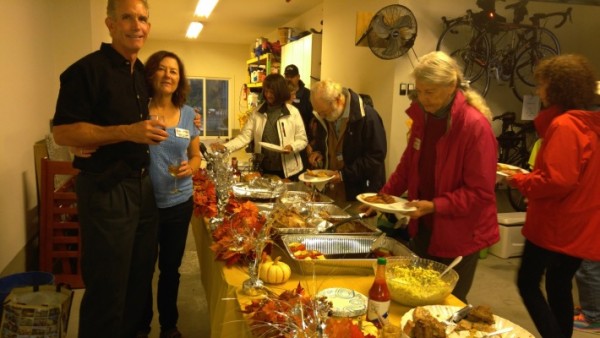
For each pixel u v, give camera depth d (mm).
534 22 4180
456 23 3822
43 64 3527
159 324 2672
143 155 1801
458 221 1740
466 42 4020
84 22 3893
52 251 3135
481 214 1750
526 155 4473
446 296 1402
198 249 2480
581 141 1863
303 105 4273
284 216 1927
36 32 3330
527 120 4469
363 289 1485
